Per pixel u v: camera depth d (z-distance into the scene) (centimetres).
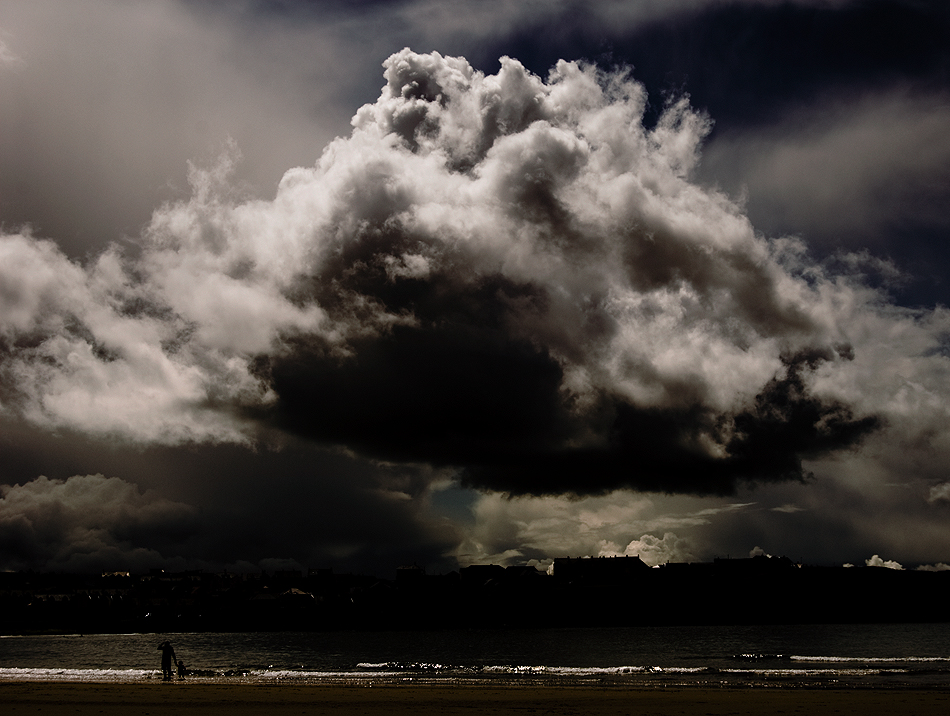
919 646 14188
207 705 4128
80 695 4653
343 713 3831
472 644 16300
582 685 5666
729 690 5172
